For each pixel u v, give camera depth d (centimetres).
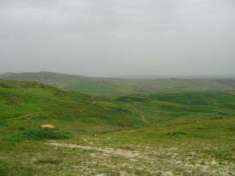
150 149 4066
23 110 8419
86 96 13812
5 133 5259
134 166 3105
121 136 5531
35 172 2741
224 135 4978
